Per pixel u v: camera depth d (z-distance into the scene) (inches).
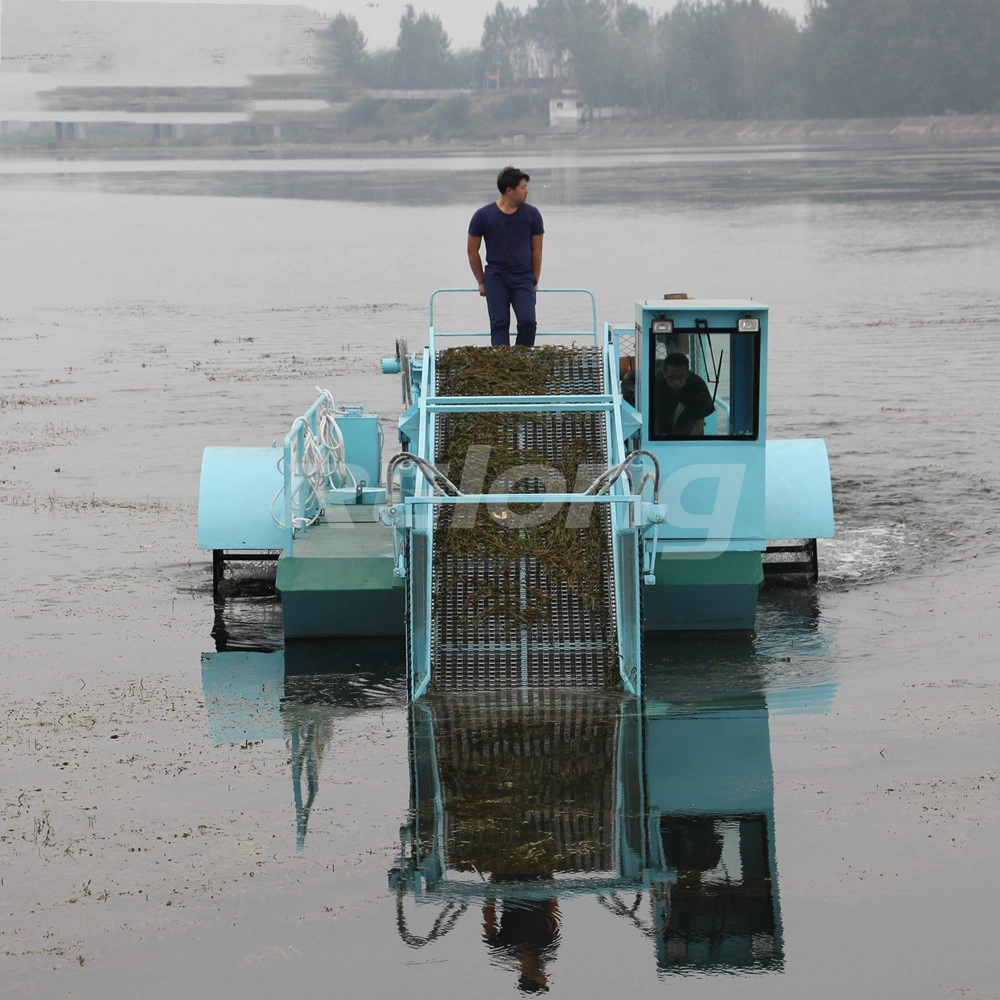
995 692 577.0
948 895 403.9
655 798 477.4
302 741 538.6
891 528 890.7
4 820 461.7
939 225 3949.3
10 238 4370.1
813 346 1838.1
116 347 1956.2
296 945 383.2
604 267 2965.1
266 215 5344.5
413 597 597.6
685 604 680.4
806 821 455.8
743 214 4603.8
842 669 620.4
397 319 2237.9
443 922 395.9
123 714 569.0
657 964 372.5
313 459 783.1
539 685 594.2
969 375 1551.4
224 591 768.9
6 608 732.0
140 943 383.6
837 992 358.0
